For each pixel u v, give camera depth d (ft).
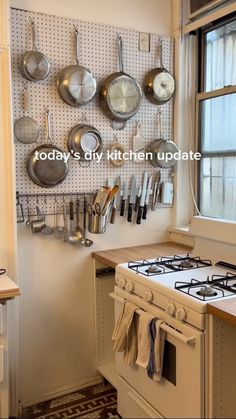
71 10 7.51
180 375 5.43
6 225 6.84
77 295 8.02
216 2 7.61
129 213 8.38
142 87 8.36
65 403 7.68
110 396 7.91
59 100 7.46
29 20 7.09
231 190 8.13
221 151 8.34
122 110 7.84
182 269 6.58
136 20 8.21
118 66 8.02
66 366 8.04
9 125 6.70
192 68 8.79
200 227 7.22
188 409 5.30
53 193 7.53
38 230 7.38
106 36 7.86
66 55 7.47
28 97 7.17
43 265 7.60
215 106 8.45
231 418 5.26
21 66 6.96
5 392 5.84
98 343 8.27
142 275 6.28
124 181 8.31
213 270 6.49
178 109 8.71
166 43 8.58
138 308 6.17
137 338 6.22
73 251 7.89
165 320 5.62
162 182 8.81
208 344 5.05
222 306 4.88
